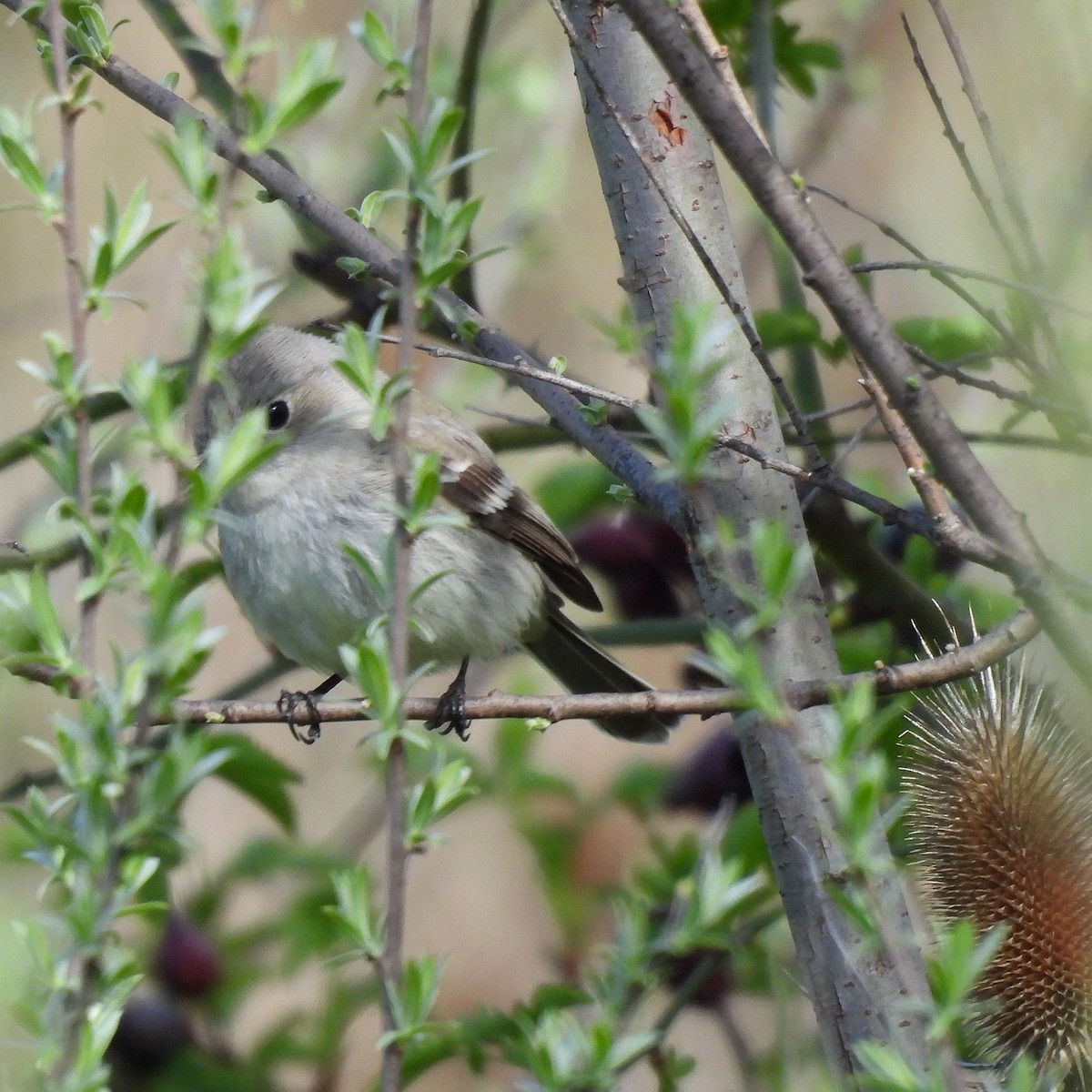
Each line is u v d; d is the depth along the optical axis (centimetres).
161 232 563
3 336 1662
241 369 1068
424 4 560
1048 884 689
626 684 1223
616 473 854
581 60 814
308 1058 1054
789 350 1111
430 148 555
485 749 1465
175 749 511
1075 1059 674
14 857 982
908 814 758
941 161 1527
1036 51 1009
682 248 856
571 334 1784
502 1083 1168
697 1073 1284
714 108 588
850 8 1477
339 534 1036
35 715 1360
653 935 818
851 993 745
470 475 1103
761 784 782
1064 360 833
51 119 1734
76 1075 498
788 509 818
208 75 1041
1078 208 927
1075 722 734
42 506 1462
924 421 602
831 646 802
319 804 1609
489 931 1650
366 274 831
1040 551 604
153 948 1070
